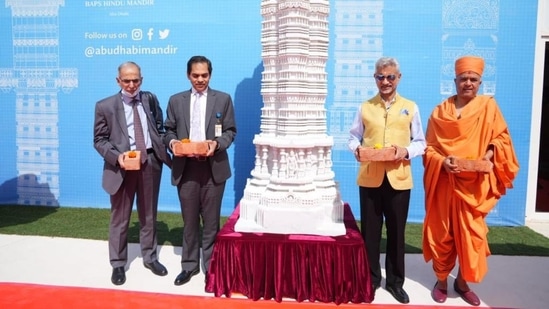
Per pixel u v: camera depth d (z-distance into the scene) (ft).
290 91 11.23
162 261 13.25
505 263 13.29
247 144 17.83
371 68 16.97
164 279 11.85
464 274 10.18
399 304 10.40
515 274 12.44
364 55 16.96
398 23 16.75
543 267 12.98
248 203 11.75
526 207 17.56
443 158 10.21
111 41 18.28
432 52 16.81
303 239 10.44
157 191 12.40
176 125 11.65
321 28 11.75
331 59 17.07
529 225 17.52
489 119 10.02
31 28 18.69
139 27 18.03
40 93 18.99
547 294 11.12
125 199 11.69
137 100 11.75
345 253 10.28
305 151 11.40
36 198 19.56
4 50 18.98
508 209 17.37
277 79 11.82
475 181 10.11
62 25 18.49
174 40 17.87
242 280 10.66
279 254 10.42
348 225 11.53
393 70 10.31
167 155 12.05
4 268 12.51
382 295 10.88
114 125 11.36
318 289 10.39
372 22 16.80
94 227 16.51
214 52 17.70
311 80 11.63
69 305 10.12
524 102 16.83
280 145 11.12
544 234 16.39
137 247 14.55
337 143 17.38
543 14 16.79
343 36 16.96
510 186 10.34
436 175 10.41
